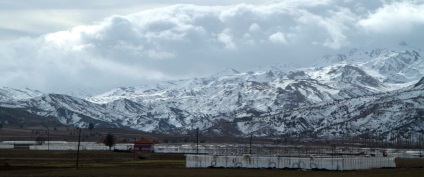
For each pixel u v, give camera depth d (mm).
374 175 170750
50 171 179375
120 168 196250
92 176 161500
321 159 195250
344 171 190250
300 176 165875
